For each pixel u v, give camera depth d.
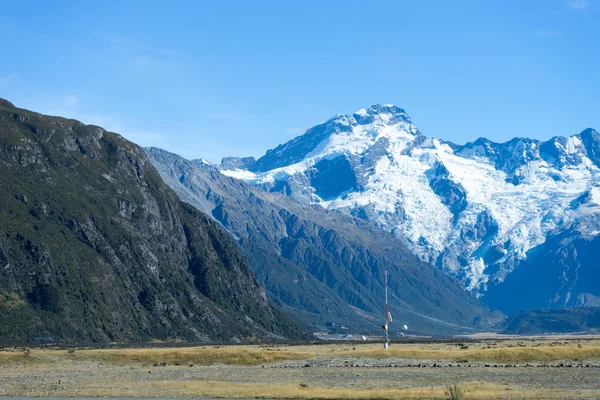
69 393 173.25
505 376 198.25
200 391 173.12
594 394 163.25
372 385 184.25
